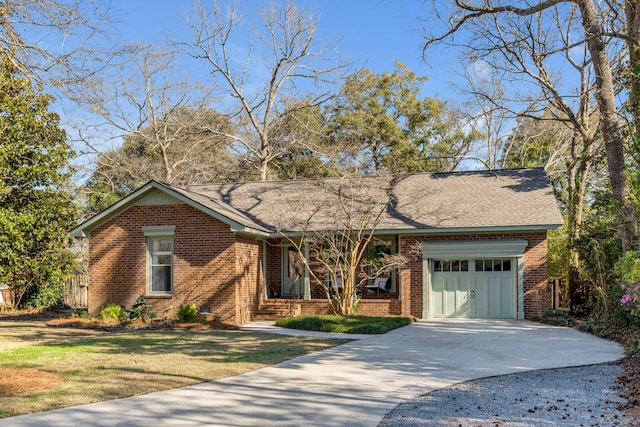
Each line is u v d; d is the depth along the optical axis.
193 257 21.41
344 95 44.31
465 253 21.41
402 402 8.55
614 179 17.53
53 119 23.41
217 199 25.94
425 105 45.66
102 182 41.94
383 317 20.52
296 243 24.17
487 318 21.53
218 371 11.07
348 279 21.45
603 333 16.28
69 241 26.02
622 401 8.48
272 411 8.02
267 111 41.53
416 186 25.22
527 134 43.16
